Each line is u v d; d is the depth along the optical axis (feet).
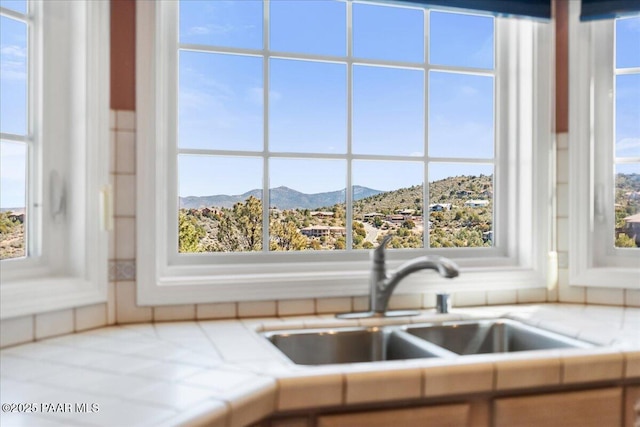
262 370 3.13
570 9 5.76
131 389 2.78
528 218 5.86
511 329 4.91
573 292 5.73
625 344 3.78
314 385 2.97
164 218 4.98
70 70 4.54
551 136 5.80
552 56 5.82
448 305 5.19
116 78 4.66
